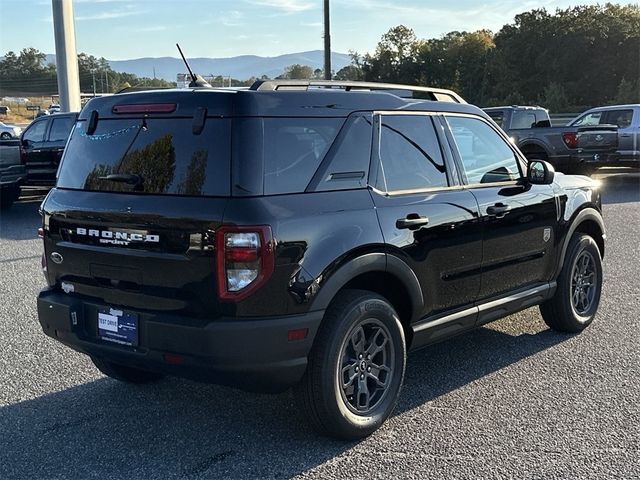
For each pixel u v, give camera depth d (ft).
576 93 204.95
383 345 12.94
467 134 15.60
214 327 10.91
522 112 55.42
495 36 235.81
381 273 12.87
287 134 11.75
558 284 18.04
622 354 16.94
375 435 12.78
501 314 16.11
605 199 46.42
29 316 20.74
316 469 11.55
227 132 11.26
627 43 197.77
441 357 17.08
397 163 13.57
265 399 14.67
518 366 16.29
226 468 11.65
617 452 11.90
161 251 11.47
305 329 11.36
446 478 11.14
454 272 14.38
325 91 12.63
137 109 12.32
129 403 14.48
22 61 479.41
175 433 13.04
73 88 66.74
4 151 44.80
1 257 30.09
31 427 13.30
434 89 15.71
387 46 244.63
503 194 15.79
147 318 11.65
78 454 12.21
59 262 13.16
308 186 11.82
